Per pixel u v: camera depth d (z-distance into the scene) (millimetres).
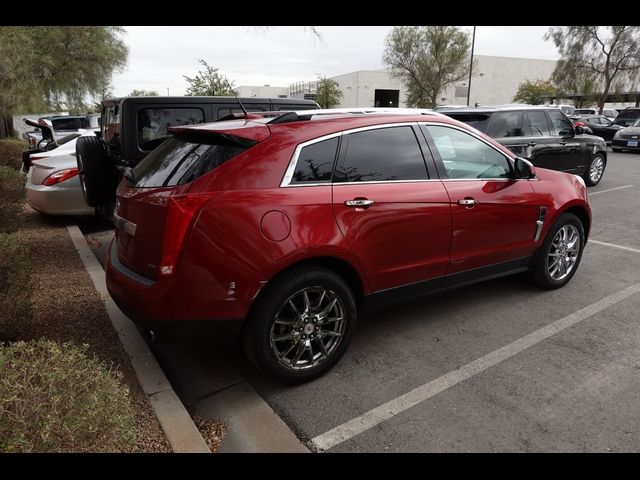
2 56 13055
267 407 2990
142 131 5520
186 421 2754
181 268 2697
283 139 3016
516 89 64625
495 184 4012
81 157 5598
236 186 2811
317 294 3109
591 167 10555
